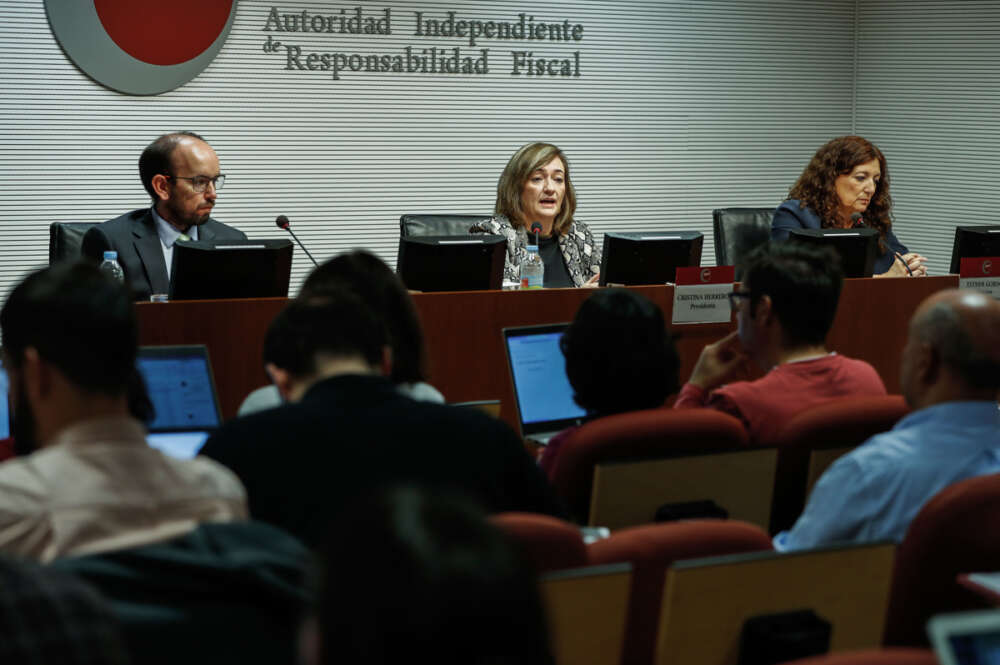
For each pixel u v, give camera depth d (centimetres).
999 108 1236
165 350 450
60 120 1038
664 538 288
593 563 279
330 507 288
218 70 1092
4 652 155
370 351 320
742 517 385
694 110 1315
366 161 1160
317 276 411
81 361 228
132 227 748
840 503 353
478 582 105
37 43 1023
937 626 173
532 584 108
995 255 795
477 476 303
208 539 211
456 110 1193
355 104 1148
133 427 232
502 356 611
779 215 891
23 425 255
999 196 1241
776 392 450
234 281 576
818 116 1385
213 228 784
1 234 1032
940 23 1292
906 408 417
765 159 1362
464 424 307
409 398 310
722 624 271
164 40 1059
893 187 1366
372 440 294
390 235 1180
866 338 692
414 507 111
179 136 751
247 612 199
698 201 1331
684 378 652
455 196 1204
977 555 309
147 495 224
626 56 1270
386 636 103
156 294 699
